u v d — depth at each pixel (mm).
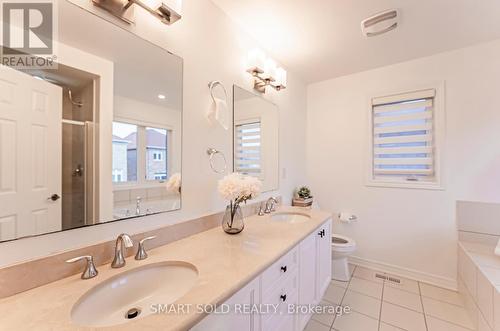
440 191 2055
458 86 1967
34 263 748
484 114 1871
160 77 1164
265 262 950
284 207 2211
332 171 2641
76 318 665
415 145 2211
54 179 816
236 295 792
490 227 1863
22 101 747
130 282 875
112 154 983
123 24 1017
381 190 2344
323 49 1978
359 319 1647
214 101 1438
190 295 704
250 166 1839
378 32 1719
